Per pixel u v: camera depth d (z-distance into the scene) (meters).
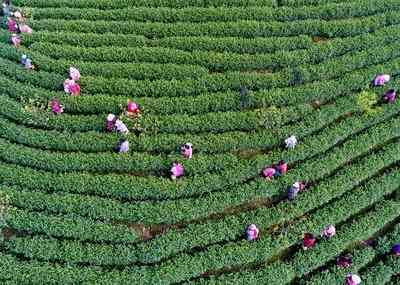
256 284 20.42
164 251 20.42
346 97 23.92
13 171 21.25
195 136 22.41
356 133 23.45
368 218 21.94
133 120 22.38
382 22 25.83
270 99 23.27
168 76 23.61
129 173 21.84
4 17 24.66
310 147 22.56
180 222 21.16
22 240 20.25
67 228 20.45
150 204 21.11
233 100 23.14
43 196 20.86
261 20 25.45
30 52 23.69
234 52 24.56
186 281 20.41
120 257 20.25
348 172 22.44
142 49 24.02
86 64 23.59
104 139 22.00
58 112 22.41
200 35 24.89
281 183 21.89
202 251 20.73
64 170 21.58
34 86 23.14
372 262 21.69
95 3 25.50
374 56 24.88
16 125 22.17
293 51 24.59
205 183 21.55
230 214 21.48
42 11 25.08
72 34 24.36
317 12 25.78
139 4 25.64
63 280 19.89
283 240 21.06
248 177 21.98
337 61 24.55
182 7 25.72
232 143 22.33
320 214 21.67
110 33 24.56
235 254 20.64
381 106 23.86
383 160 22.88
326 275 20.97
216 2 25.78
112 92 23.16
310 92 23.61
